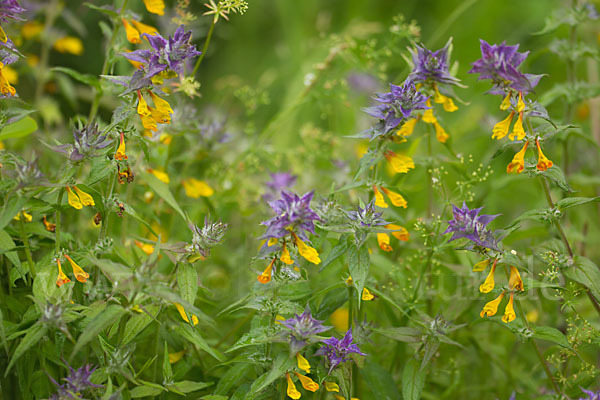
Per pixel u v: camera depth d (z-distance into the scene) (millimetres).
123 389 1308
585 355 1497
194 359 1403
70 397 1279
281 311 1317
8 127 1309
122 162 1323
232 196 1542
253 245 1536
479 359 1478
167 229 1503
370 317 1462
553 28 1495
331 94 1563
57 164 1498
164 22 1547
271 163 1576
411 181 1592
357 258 1320
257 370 1336
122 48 1421
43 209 1321
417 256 1432
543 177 1335
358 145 1641
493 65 1293
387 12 2418
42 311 1277
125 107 1306
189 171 1571
